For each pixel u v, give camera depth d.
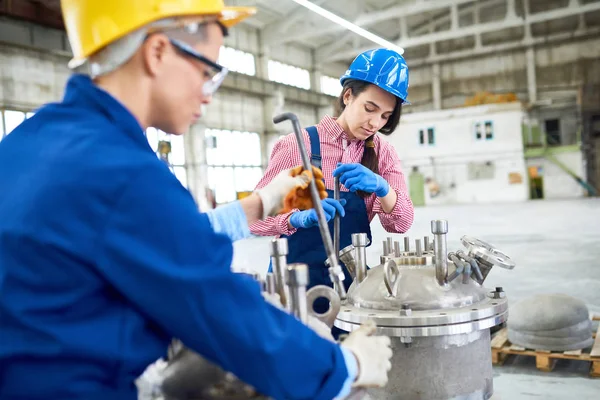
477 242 1.54
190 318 0.73
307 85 19.38
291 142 1.92
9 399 0.74
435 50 20.61
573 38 18.41
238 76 15.17
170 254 0.73
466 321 1.30
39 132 0.83
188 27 0.83
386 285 1.37
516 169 18.08
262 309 0.78
